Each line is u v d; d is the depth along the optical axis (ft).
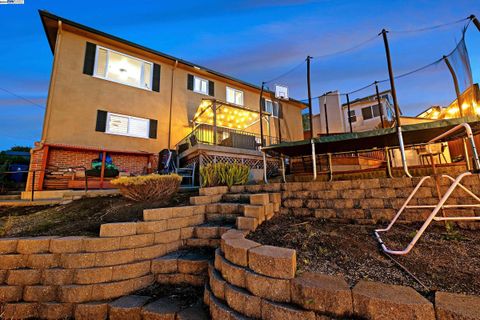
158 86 33.63
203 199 12.75
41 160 22.98
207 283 7.61
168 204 13.21
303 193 11.48
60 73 25.77
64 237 8.79
